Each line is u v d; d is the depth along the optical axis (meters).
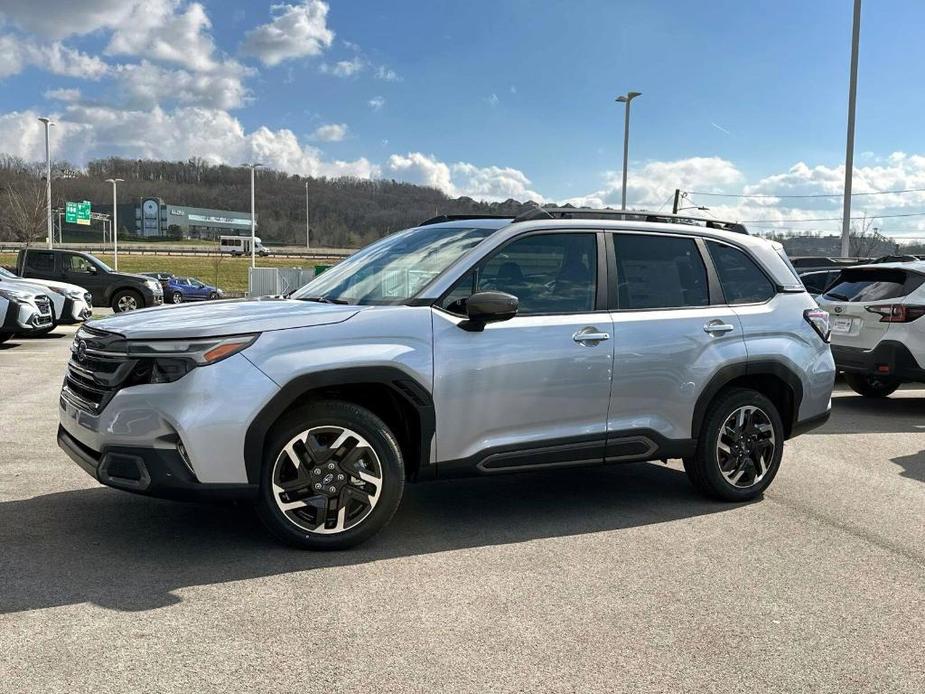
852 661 3.00
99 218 93.56
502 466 4.29
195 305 4.41
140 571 3.64
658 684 2.79
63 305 14.28
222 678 2.71
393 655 2.92
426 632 3.12
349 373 3.84
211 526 4.30
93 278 20.33
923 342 8.32
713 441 4.94
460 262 4.27
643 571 3.85
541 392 4.33
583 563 3.94
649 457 4.75
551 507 4.91
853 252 43.47
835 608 3.48
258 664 2.82
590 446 4.51
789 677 2.87
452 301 4.20
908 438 7.42
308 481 3.88
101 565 3.70
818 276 13.02
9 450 5.97
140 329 3.72
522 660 2.92
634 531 4.47
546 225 4.52
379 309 4.05
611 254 4.70
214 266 78.06
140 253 93.19
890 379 8.52
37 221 75.75
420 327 4.04
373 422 3.95
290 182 193.25
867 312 8.63
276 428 3.82
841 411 9.02
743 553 4.15
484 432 4.22
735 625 3.28
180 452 3.60
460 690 2.70
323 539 3.93
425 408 4.03
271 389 3.70
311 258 105.19
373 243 5.25
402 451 4.22
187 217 158.12
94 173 181.38
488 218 4.80
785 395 5.30
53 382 9.59
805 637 3.19
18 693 2.57
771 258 5.36
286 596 3.42
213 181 196.25
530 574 3.77
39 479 5.15
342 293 4.49
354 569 3.76
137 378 3.66
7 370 10.64
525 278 4.43
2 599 3.29
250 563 3.78
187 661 2.82
